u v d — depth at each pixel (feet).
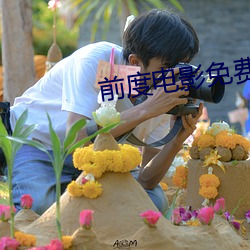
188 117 15.67
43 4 68.80
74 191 12.58
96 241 11.71
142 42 15.19
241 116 43.50
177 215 13.75
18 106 17.07
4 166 17.07
